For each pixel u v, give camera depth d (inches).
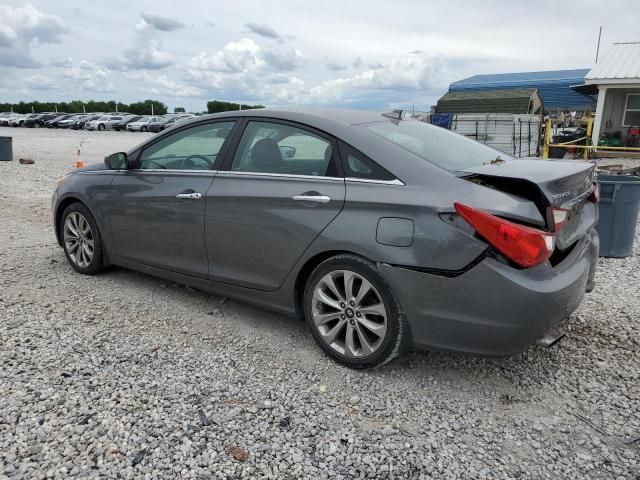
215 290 159.5
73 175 198.7
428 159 126.8
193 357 136.5
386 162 125.4
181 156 165.6
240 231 145.7
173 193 161.0
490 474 96.6
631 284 196.7
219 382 124.6
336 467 97.4
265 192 140.4
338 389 123.5
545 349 144.7
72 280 191.9
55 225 205.3
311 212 131.5
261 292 146.9
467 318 113.0
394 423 111.3
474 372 132.3
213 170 155.4
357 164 128.6
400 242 117.4
